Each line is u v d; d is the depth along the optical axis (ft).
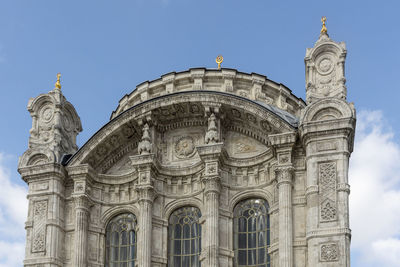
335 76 183.21
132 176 196.75
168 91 209.77
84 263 188.03
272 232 182.39
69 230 192.75
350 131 176.86
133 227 194.49
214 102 191.01
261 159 189.78
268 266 181.98
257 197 189.37
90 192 195.83
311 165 175.63
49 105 203.62
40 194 193.36
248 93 208.44
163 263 187.21
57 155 196.34
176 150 198.59
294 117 196.54
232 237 185.98
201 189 191.62
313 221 170.60
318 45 186.19
